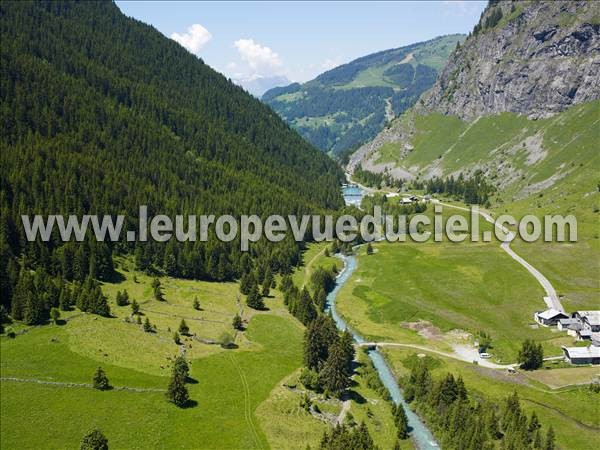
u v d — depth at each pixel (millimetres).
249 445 113812
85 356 135750
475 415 124438
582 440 116875
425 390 138750
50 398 119438
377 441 122625
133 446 109250
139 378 130875
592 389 133875
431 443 122750
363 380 148625
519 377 144000
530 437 116062
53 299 156375
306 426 124250
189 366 142000
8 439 107062
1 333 140875
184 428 116875
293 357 157625
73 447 106625
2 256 158750
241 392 133750
